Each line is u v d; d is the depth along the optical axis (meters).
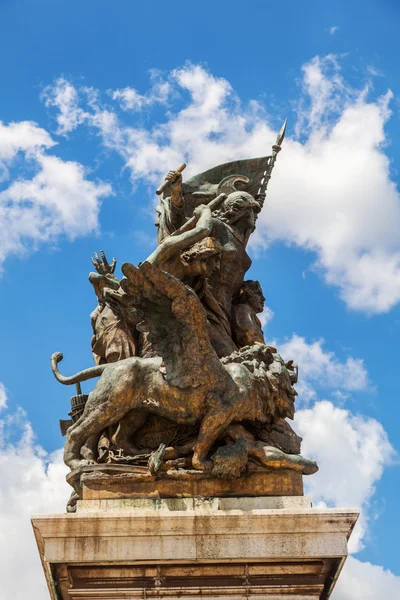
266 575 15.30
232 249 18.88
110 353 17.94
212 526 15.21
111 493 15.76
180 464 15.95
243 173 20.33
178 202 18.38
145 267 15.49
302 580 15.32
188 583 15.22
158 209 19.12
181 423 16.30
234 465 15.75
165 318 16.11
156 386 16.27
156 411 16.34
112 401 16.27
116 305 18.17
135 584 15.23
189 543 15.15
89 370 17.38
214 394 16.11
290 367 17.62
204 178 20.16
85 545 15.14
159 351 16.33
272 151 20.62
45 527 15.19
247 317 18.72
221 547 15.14
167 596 15.16
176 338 16.20
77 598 15.19
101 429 16.39
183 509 15.56
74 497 17.05
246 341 18.55
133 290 15.75
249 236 19.59
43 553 16.06
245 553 15.11
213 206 19.06
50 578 15.60
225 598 15.16
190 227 18.27
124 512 15.29
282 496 15.78
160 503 15.62
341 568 15.32
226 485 15.86
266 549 15.15
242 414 16.25
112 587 15.22
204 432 15.97
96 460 16.50
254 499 15.70
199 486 15.84
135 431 16.59
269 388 16.59
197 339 16.08
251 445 16.05
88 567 15.25
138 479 15.79
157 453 15.81
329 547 15.19
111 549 15.12
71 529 15.19
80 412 17.25
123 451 16.36
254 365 16.69
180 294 15.83
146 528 15.20
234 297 19.27
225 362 16.86
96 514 15.23
